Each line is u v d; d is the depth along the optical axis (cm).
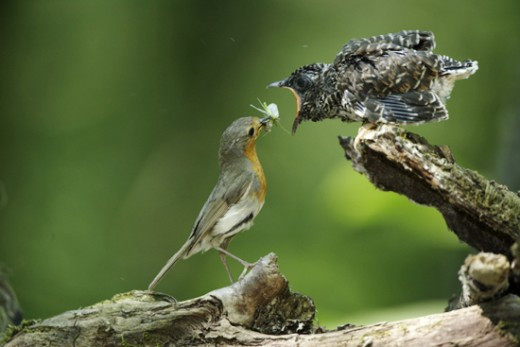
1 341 632
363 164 672
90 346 617
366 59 740
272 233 1484
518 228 606
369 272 1375
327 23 1728
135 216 1558
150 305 634
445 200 632
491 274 534
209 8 1677
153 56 1656
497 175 1215
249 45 1667
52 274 1480
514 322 552
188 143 1619
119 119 1631
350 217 1214
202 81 1647
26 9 1619
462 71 707
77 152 1606
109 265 1505
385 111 699
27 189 1564
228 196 723
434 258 1375
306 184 1562
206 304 626
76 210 1556
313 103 782
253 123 746
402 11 1731
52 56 1652
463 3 1703
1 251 1498
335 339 593
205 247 729
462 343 561
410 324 580
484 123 1550
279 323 646
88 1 1694
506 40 1630
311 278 1359
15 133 1589
